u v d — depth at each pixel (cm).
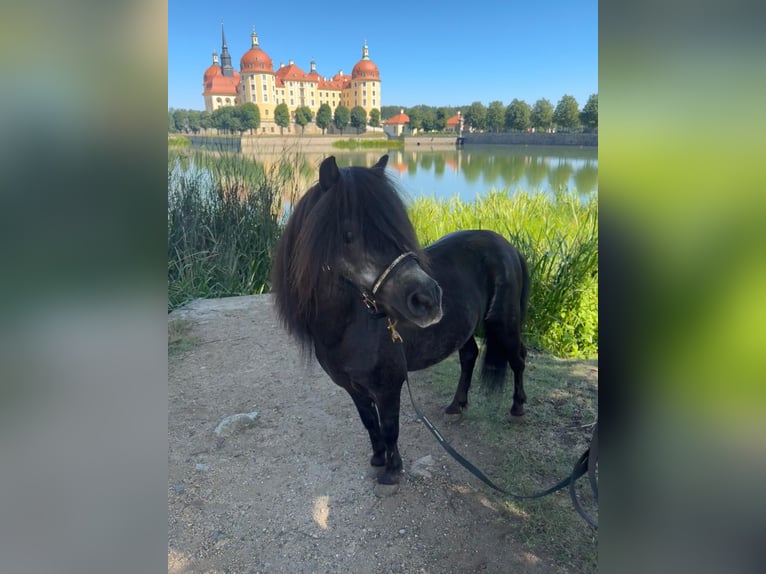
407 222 190
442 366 416
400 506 250
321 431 322
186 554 222
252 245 661
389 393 233
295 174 736
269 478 275
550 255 516
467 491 260
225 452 301
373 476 274
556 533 228
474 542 225
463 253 286
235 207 660
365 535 232
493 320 298
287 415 343
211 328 502
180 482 272
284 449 303
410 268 184
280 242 223
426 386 381
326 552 223
